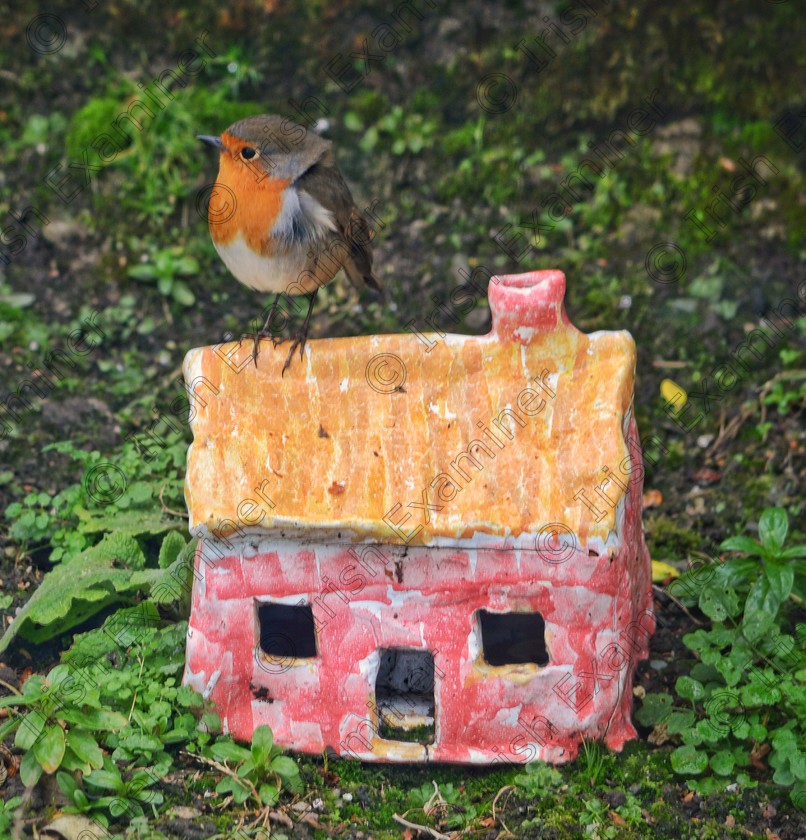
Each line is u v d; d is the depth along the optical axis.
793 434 4.95
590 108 5.96
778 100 5.92
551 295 3.26
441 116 6.02
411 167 5.88
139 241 5.64
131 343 5.32
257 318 5.44
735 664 3.62
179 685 3.61
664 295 5.48
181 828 3.27
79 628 3.98
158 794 3.34
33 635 3.90
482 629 3.74
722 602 3.77
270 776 3.43
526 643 3.73
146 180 5.78
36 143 5.89
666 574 4.32
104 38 6.12
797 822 3.38
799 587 3.86
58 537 4.32
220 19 6.08
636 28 5.96
